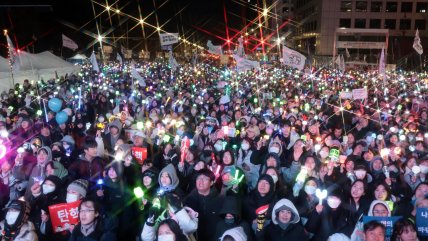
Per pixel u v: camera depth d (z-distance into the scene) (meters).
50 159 6.48
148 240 4.35
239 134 9.95
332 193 5.08
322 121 12.20
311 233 4.99
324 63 55.00
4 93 15.28
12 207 4.36
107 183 5.71
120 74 29.55
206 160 7.19
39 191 5.41
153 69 35.84
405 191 6.67
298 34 91.06
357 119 12.52
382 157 7.57
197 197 5.36
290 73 34.72
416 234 4.20
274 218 4.66
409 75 39.00
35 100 14.10
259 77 24.62
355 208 5.46
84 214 4.36
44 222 4.92
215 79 28.44
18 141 8.52
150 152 8.45
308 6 81.62
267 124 10.59
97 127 10.57
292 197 5.52
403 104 15.88
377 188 5.57
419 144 8.60
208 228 5.24
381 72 16.83
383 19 69.56
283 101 15.43
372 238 4.04
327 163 6.83
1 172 6.59
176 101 14.80
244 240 4.16
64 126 9.88
